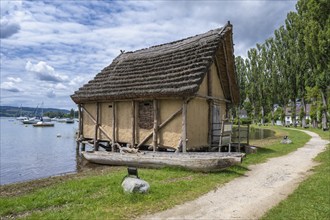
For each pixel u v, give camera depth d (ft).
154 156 44.73
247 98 249.34
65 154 85.61
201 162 39.42
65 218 22.09
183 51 59.52
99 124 67.97
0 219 23.15
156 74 57.72
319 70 125.80
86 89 69.97
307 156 57.21
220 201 27.22
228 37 59.41
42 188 34.45
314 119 184.65
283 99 202.08
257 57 232.53
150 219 22.34
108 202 25.82
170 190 29.76
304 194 29.14
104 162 52.06
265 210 24.88
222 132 52.03
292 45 177.58
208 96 59.21
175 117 52.65
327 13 114.93
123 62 73.31
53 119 510.17
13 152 92.38
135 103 59.52
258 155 57.41
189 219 22.56
